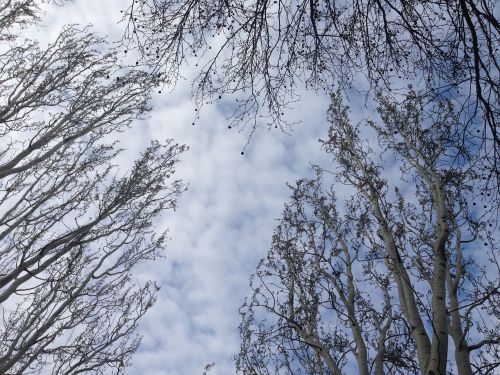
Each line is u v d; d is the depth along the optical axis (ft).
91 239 29.37
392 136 29.66
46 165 34.42
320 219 34.09
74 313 28.40
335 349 28.37
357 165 30.48
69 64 37.50
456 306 24.58
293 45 13.38
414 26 12.24
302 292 30.53
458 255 27.37
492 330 23.66
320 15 13.29
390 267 23.91
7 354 24.64
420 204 32.01
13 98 34.27
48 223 30.86
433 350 18.17
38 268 25.86
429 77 12.70
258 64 13.75
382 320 27.66
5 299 23.62
